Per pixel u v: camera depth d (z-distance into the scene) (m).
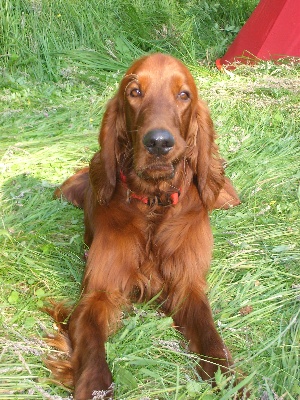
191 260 1.01
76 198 1.29
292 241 1.18
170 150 0.87
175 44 2.35
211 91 1.81
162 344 0.89
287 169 1.45
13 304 0.98
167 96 0.92
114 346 0.89
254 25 2.14
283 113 1.72
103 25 2.29
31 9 2.20
